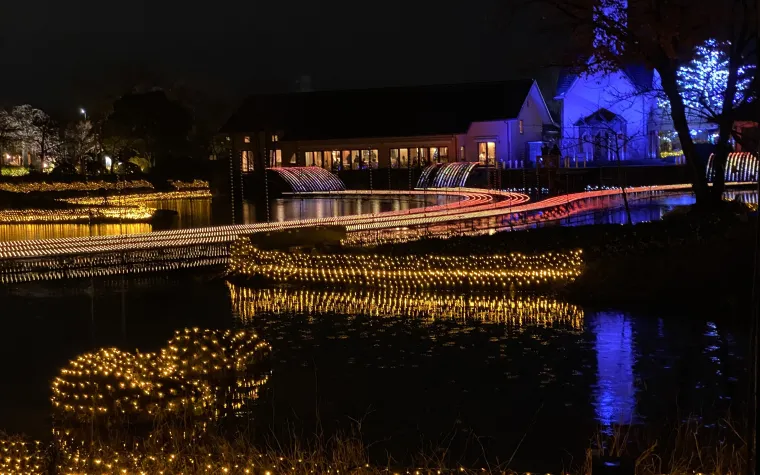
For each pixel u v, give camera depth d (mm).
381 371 12031
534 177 58312
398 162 71312
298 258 20750
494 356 12750
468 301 17609
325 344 13898
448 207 41594
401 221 33688
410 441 9094
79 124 87188
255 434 9430
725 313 15078
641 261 18547
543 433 9211
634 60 27141
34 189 63094
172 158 78125
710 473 6801
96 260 25250
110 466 7902
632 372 11578
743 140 26891
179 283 21156
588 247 20375
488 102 69375
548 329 14562
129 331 15336
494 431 9336
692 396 10383
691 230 21688
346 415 10031
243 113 78312
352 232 29672
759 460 4504
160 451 8320
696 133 58562
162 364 11492
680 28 25109
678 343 13133
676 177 54750
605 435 9031
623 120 58625
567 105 63625
